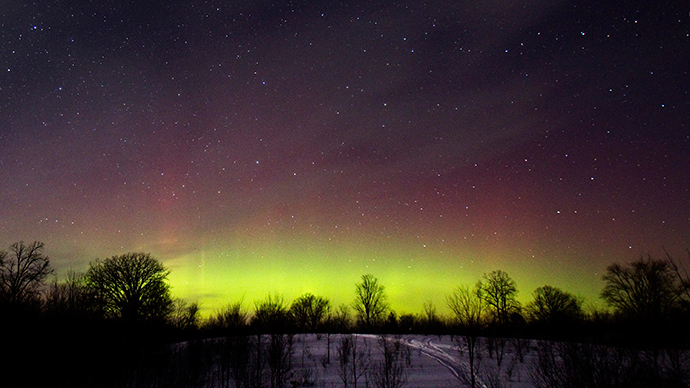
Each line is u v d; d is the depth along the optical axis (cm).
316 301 6612
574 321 1489
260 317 3044
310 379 2703
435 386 2480
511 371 2638
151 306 4216
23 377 2219
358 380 2669
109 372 2416
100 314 2809
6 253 3456
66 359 2362
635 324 1212
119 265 4722
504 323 4019
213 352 2819
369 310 7438
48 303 2616
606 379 1161
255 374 2700
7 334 2298
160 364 2467
